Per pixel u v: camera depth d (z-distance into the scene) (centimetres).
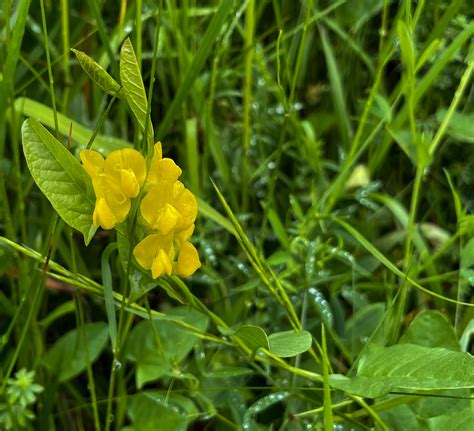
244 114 40
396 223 41
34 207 40
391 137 39
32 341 37
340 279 36
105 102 42
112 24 43
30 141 27
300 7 44
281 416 36
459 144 41
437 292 36
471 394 31
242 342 31
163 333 35
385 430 30
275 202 42
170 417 34
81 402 37
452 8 35
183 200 27
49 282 37
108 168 26
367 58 41
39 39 41
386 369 28
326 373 28
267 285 32
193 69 36
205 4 45
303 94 46
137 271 29
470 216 34
